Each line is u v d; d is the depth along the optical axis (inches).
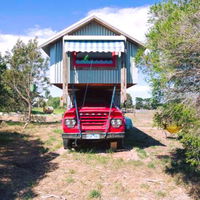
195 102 184.7
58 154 357.1
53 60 460.8
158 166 305.3
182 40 177.9
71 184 243.3
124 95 442.3
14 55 713.0
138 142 452.4
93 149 383.9
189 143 196.5
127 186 241.1
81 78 451.5
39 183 244.7
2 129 603.5
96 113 359.6
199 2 196.9
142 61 227.6
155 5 235.0
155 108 234.7
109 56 470.3
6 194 216.5
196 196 220.4
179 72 191.8
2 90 601.9
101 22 450.9
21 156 344.2
